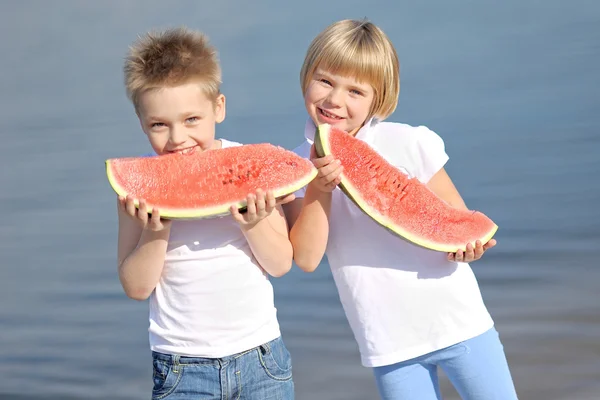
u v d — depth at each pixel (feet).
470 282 17.31
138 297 15.70
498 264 34.99
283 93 69.10
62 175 55.72
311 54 17.30
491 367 16.93
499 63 74.59
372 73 16.96
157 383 15.67
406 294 16.94
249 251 15.78
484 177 46.01
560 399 24.76
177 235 15.60
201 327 15.40
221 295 15.48
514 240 37.42
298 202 17.48
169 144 15.26
